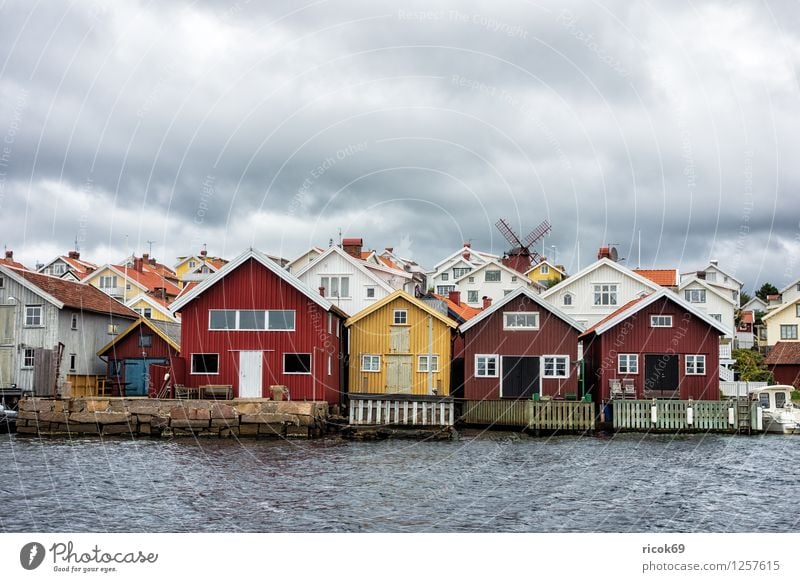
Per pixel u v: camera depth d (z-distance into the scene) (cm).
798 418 4638
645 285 6388
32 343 4909
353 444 3844
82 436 3997
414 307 5056
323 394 4578
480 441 4100
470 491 2623
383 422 4266
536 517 2280
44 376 4656
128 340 5044
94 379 5178
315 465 3094
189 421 4028
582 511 2366
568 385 4947
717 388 4847
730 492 2684
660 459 3450
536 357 4988
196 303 4672
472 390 5003
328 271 6044
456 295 6781
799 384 7338
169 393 4453
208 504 2367
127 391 5000
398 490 2616
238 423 4025
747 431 4622
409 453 3516
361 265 6000
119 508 2305
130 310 5775
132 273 8019
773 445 4056
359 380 5047
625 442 4119
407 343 5038
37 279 5028
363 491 2591
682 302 4859
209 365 4650
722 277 9788
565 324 4988
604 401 4816
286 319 4634
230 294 4662
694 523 2244
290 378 4594
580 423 4506
